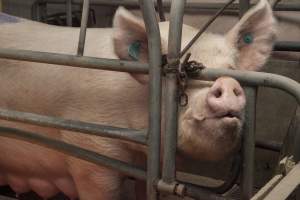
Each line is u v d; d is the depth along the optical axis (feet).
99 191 5.51
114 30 4.11
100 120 5.19
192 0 9.11
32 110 5.74
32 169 6.21
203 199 3.75
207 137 4.01
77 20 10.05
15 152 6.12
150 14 3.47
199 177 6.55
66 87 5.44
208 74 3.70
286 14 8.32
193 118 4.01
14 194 7.68
